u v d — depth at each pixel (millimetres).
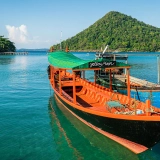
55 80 27484
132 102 17094
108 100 18781
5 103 26344
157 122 12648
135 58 116688
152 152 14359
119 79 31562
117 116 13672
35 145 15688
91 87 23984
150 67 68438
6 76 51625
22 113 22531
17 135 17219
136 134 13602
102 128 15695
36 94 31250
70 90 25281
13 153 14586
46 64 89562
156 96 24828
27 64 89438
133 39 199875
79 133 17578
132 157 13984
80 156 14297
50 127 18781
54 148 15281
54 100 27422
